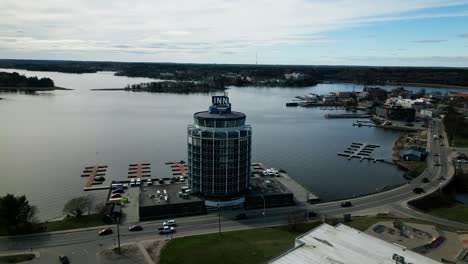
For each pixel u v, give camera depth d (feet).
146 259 419.13
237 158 573.74
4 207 478.59
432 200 633.61
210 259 413.59
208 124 561.84
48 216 578.66
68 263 409.49
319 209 584.40
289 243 451.12
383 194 653.71
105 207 572.92
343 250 353.31
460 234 479.41
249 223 524.52
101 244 456.86
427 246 442.50
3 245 451.12
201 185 580.30
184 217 542.98
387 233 479.00
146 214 538.88
